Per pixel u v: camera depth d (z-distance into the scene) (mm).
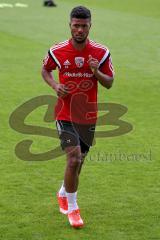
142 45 82062
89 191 29594
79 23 24062
